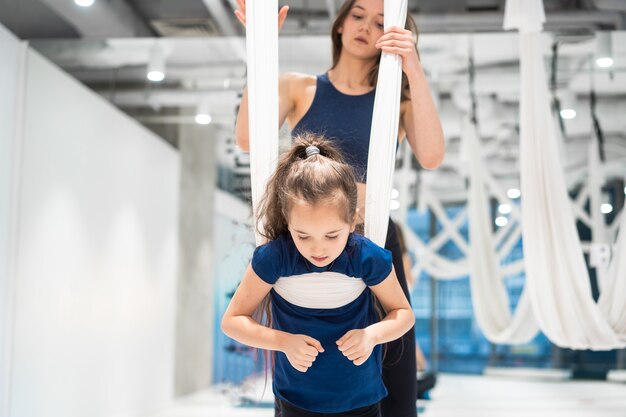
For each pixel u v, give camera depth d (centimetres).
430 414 443
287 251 140
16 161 432
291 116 205
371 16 190
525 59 287
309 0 382
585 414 433
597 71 474
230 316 143
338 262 139
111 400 503
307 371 145
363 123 188
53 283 455
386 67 164
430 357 567
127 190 529
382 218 158
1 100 423
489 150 553
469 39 440
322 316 144
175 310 539
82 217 483
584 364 540
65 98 467
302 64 429
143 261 540
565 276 288
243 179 531
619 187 517
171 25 429
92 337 489
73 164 475
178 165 532
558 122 514
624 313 287
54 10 409
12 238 428
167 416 500
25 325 430
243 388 516
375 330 138
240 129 194
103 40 446
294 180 134
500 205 556
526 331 512
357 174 183
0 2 400
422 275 576
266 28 165
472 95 531
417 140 185
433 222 578
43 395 441
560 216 288
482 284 539
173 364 530
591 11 390
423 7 396
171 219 537
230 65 476
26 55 443
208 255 536
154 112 512
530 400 480
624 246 291
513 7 272
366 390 147
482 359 559
